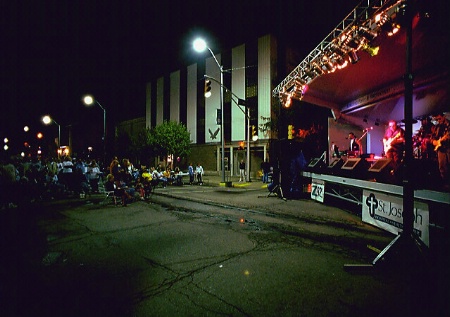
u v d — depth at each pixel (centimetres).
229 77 2984
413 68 868
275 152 1223
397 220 558
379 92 1116
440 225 438
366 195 674
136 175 1723
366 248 503
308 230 632
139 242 554
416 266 382
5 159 980
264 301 321
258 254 477
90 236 600
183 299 328
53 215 830
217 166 3108
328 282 367
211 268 418
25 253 495
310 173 1068
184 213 853
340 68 853
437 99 1002
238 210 895
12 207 973
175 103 3650
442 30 597
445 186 543
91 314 299
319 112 2103
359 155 1156
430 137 858
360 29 658
